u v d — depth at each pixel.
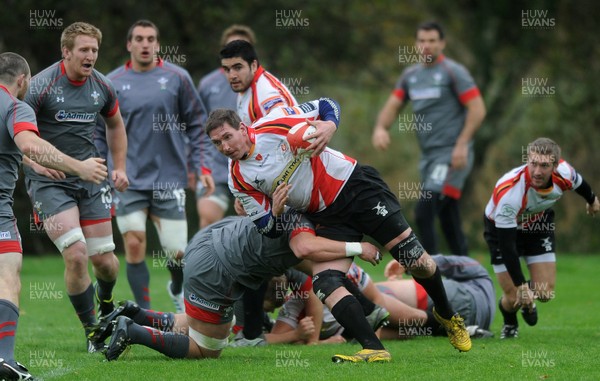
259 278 23.03
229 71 27.45
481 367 21.44
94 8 67.94
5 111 20.80
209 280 22.59
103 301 27.25
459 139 40.66
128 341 22.39
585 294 41.41
